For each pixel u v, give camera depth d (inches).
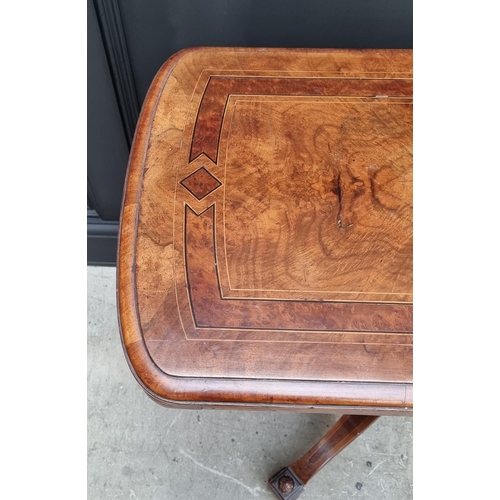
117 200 40.4
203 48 26.4
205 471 36.3
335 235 21.2
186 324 19.4
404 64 26.0
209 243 21.0
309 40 30.4
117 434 37.7
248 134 23.7
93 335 42.0
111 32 28.8
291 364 18.8
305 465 33.8
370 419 32.1
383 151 23.3
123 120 34.3
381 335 19.3
